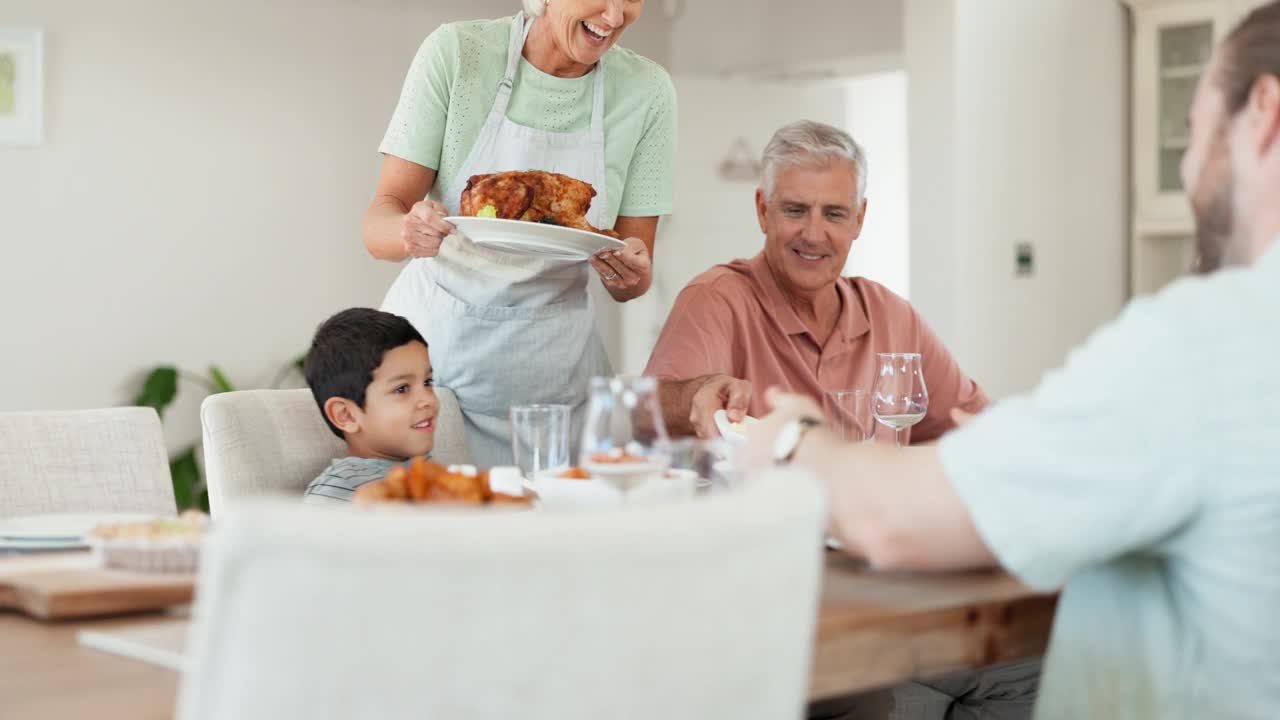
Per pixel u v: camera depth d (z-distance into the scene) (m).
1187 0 5.21
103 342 5.13
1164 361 0.95
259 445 2.00
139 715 0.87
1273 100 1.04
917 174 5.04
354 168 5.61
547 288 2.38
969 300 4.98
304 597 0.66
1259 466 0.94
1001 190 5.07
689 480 1.44
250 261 5.39
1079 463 0.96
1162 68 5.32
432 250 2.14
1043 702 1.13
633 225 2.55
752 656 0.76
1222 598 0.99
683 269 6.38
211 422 1.98
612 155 2.45
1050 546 0.99
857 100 8.51
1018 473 0.99
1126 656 1.07
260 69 5.39
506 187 2.16
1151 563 1.07
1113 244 5.51
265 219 5.42
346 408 2.01
